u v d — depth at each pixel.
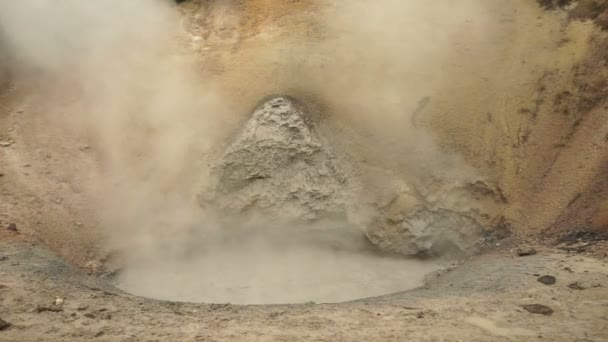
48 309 8.57
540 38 15.33
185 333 7.96
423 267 13.23
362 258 13.76
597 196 12.52
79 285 10.24
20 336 7.64
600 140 13.45
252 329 8.16
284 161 14.33
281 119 14.45
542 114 14.46
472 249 13.54
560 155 13.88
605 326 8.23
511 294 9.48
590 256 11.04
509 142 14.27
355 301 10.00
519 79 14.91
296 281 12.35
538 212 13.23
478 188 13.91
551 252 11.57
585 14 15.26
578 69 14.64
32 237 12.24
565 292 9.39
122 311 8.85
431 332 8.06
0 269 10.06
